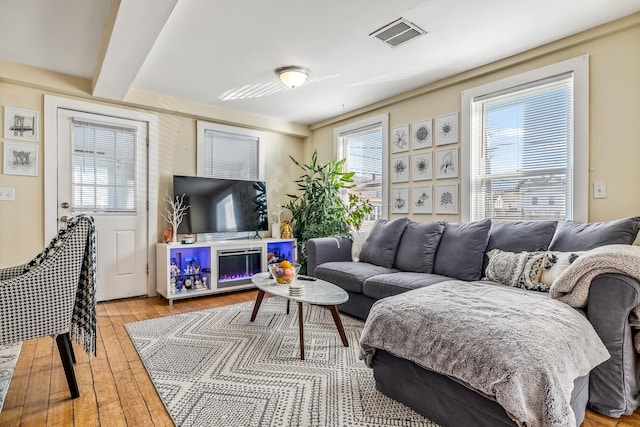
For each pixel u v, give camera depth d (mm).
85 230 1848
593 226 2264
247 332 2740
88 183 3607
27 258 3232
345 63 3088
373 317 1845
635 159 2359
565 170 2732
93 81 3295
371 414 1643
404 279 2715
